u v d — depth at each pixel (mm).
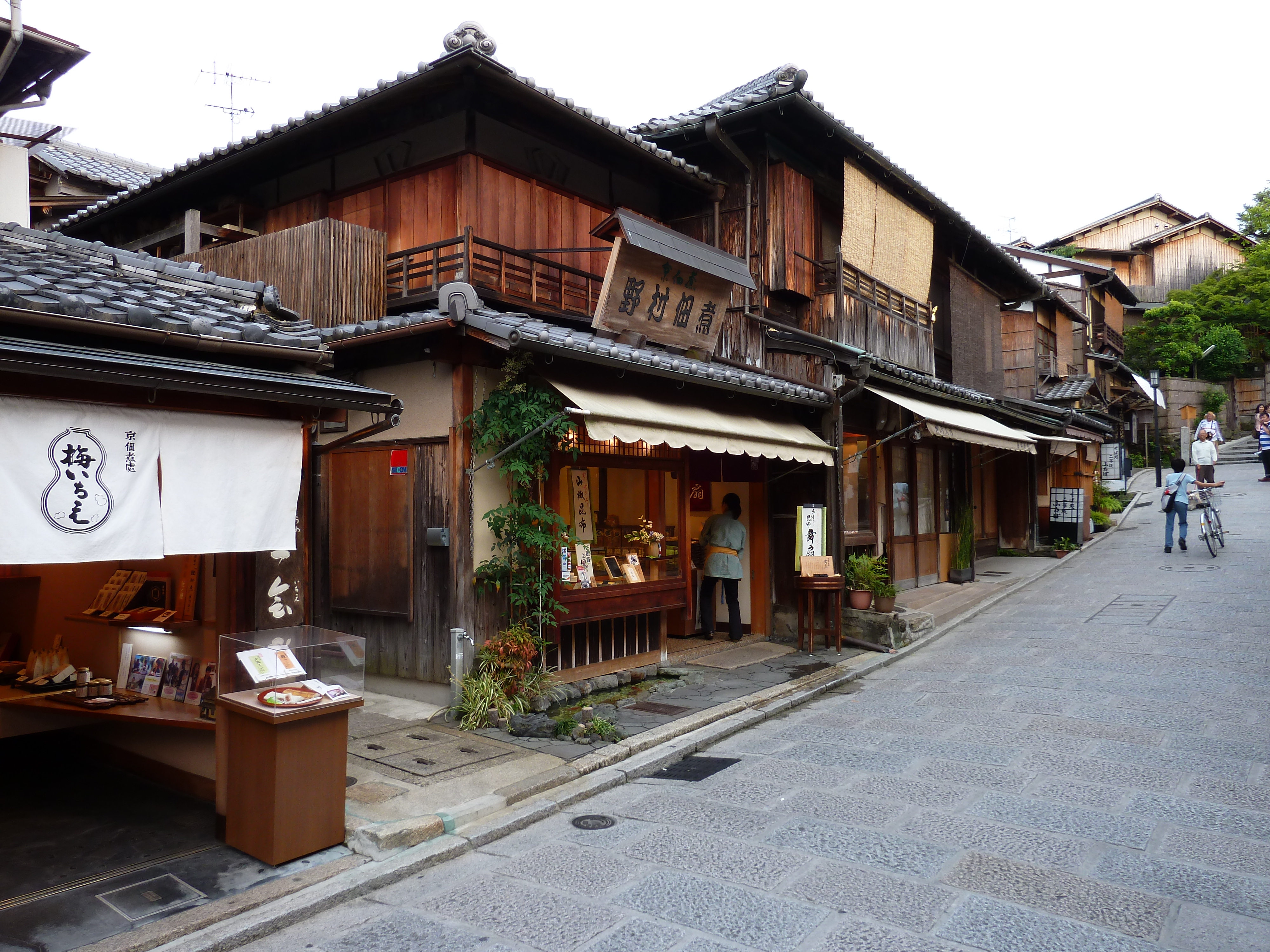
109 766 6961
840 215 14609
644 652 9930
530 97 9766
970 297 17297
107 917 4410
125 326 4527
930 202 14781
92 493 4465
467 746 7137
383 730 7578
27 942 4148
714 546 11789
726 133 12266
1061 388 23859
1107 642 10805
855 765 6914
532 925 4434
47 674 6887
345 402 5289
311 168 11828
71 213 17047
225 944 4227
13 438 4203
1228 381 39625
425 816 5566
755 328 12258
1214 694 8336
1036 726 7711
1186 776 6324
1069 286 31219
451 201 10211
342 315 9117
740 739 7875
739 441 9789
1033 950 4066
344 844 5363
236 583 5832
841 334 12359
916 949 4102
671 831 5660
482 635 8156
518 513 7984
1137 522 23484
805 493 12062
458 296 7418
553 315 10695
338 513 9352
